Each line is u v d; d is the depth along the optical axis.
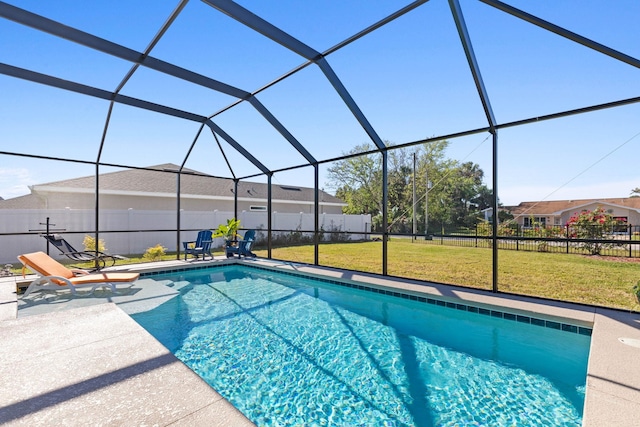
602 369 2.55
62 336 3.04
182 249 13.11
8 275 6.66
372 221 24.28
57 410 1.88
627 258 10.55
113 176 15.57
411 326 4.55
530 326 4.21
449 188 23.31
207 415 1.85
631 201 23.66
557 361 3.46
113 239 11.67
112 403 1.96
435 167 22.91
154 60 5.31
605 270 8.31
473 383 3.07
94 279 5.69
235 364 3.47
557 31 3.93
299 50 5.06
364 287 6.12
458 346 3.89
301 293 6.36
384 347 3.89
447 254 12.20
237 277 7.88
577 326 3.86
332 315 5.04
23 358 2.57
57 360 2.54
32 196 16.56
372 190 24.42
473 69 4.51
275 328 4.50
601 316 3.93
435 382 3.10
